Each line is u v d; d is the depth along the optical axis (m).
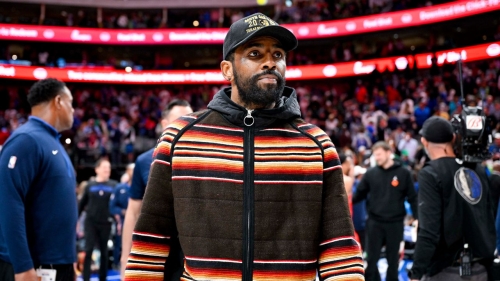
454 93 16.19
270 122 1.59
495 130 12.82
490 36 19.64
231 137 1.58
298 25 23.36
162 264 1.61
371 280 6.08
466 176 2.96
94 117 20.86
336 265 1.54
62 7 26.30
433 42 21.52
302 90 22.11
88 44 25.52
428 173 2.98
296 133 1.61
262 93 1.59
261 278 1.49
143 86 26.31
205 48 25.86
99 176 7.21
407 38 23.47
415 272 2.96
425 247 2.91
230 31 1.66
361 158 10.16
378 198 6.10
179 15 27.05
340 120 17.95
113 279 7.25
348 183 5.34
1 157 2.65
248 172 1.54
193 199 1.53
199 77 24.83
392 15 21.03
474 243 2.92
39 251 2.70
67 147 14.56
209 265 1.50
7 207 2.54
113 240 8.48
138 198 3.50
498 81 16.94
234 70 1.64
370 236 6.13
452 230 2.91
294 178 1.55
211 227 1.51
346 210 1.59
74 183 2.93
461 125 2.98
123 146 16.80
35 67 23.41
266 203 1.52
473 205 2.93
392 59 20.78
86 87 25.81
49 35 24.34
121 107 22.12
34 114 2.94
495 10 17.62
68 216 2.80
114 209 7.02
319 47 25.73
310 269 1.54
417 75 20.17
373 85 20.38
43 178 2.73
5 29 23.67
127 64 25.97
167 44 25.05
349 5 23.05
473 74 18.11
